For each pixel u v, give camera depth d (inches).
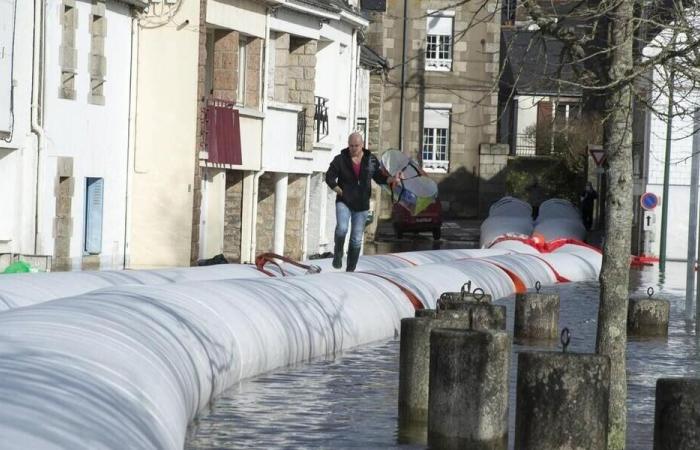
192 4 2245.3
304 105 2787.9
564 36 856.9
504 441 852.0
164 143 2251.5
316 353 1203.9
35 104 1859.0
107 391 608.1
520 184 4707.2
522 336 1507.1
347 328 1275.8
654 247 3179.1
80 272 1262.3
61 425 524.4
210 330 964.6
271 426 881.5
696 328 1670.8
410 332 956.6
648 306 1587.1
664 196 2802.7
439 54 4697.3
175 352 824.9
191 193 2257.6
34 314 744.3
